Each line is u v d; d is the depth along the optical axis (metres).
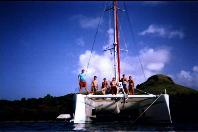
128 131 9.86
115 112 17.36
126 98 15.28
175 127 11.91
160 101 14.68
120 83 15.86
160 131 9.69
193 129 10.55
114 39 18.41
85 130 10.67
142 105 16.47
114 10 18.77
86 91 15.34
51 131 10.48
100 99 16.56
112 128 11.74
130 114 17.78
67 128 12.33
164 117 14.58
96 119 17.58
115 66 18.02
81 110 14.70
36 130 11.25
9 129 12.20
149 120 15.86
